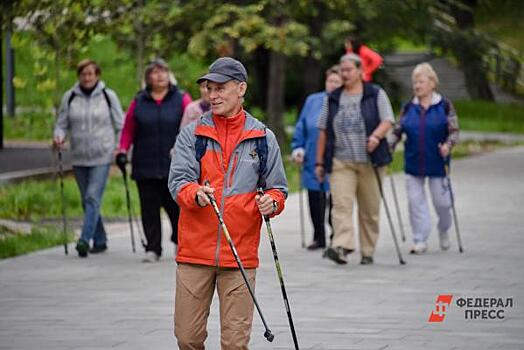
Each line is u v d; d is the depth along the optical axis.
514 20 128.25
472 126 93.88
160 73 28.88
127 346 19.53
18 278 26.64
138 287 25.36
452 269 27.70
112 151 30.45
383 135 27.97
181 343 15.95
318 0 58.34
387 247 31.64
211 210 15.59
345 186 28.09
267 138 15.82
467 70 87.00
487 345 19.45
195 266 15.76
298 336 20.22
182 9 49.44
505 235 33.72
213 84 15.63
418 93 30.58
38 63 41.69
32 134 68.69
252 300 15.76
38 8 39.50
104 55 73.88
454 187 48.47
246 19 51.03
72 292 24.80
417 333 20.45
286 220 37.75
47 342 19.89
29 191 41.53
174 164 15.86
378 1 61.97
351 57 28.17
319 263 28.80
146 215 29.09
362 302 23.45
